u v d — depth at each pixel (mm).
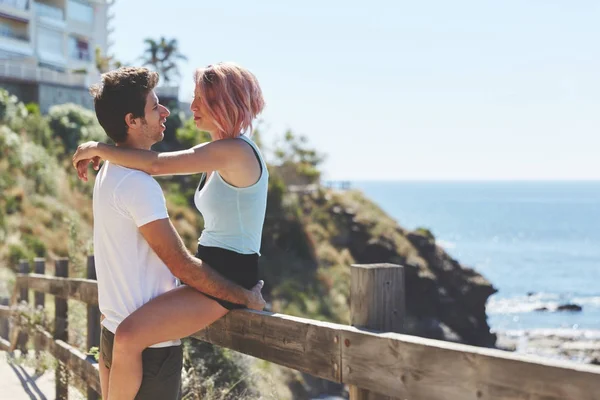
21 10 39250
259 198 2631
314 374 2459
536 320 48156
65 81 32344
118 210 2543
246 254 2662
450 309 31312
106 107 2580
